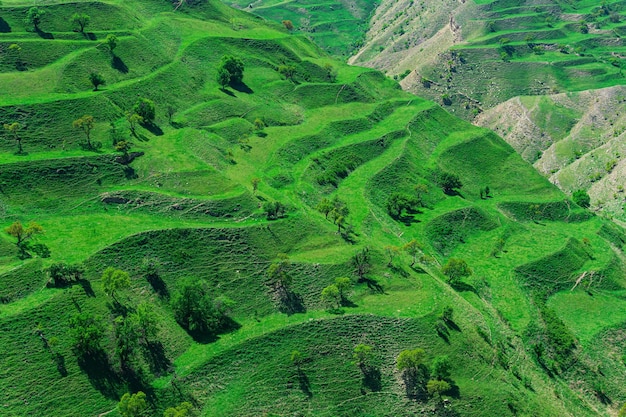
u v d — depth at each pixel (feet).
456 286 439.22
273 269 373.81
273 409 310.24
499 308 438.81
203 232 393.70
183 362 320.09
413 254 430.61
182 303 337.72
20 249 353.51
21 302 318.24
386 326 355.77
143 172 455.22
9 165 416.67
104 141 478.18
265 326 349.20
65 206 411.13
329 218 463.01
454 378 337.11
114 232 382.42
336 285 369.09
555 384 379.76
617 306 467.52
